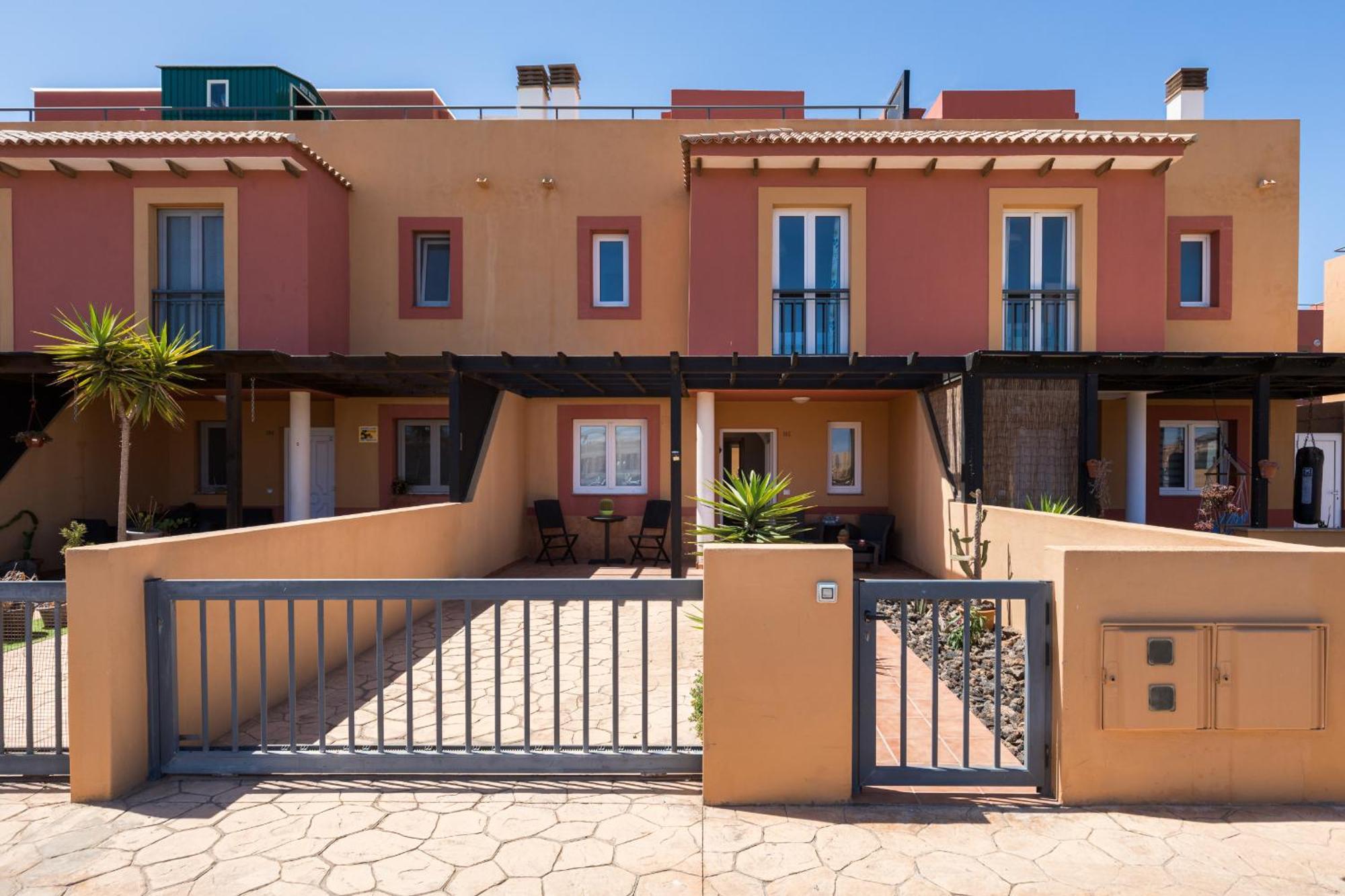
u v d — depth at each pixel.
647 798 3.24
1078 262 9.73
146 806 3.19
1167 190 10.73
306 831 2.96
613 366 8.39
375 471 11.34
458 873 2.67
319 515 11.67
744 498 5.69
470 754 3.42
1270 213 10.70
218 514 11.60
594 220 10.98
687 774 3.44
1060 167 9.51
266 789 3.34
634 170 11.01
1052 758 3.23
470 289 10.99
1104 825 2.98
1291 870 2.67
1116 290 9.65
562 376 9.60
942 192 9.70
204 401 11.72
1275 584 3.11
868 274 9.73
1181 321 10.67
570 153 11.00
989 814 3.08
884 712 4.54
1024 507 8.37
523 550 11.23
